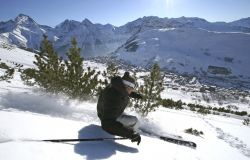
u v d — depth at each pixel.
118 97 3.26
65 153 2.54
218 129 12.03
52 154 2.43
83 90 6.59
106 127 3.26
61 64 6.59
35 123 3.12
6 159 2.10
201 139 7.50
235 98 91.75
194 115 18.56
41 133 2.88
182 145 5.23
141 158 3.05
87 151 2.76
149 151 3.41
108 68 7.67
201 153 4.92
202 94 88.81
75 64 6.49
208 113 27.03
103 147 3.04
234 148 8.09
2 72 14.29
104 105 3.31
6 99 5.01
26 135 2.71
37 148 2.45
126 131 3.22
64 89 6.49
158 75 7.86
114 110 3.26
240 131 13.13
